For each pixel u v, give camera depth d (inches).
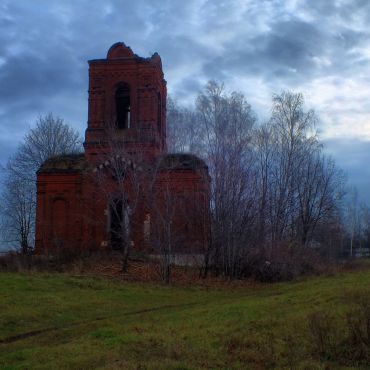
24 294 868.0
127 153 1457.9
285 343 496.1
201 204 1370.6
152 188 1350.9
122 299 931.3
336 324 514.3
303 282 1123.9
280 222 1657.2
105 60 1631.4
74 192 1578.5
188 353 478.6
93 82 1630.2
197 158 1482.5
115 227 1551.4
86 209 1557.6
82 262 1327.5
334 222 2251.5
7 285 927.0
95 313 795.4
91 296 924.6
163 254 1259.2
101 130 1596.9
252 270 1332.4
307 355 460.8
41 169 1599.4
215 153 1568.7
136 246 1481.3
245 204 1362.0
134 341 529.0
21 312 740.0
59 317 749.3
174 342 520.1
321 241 2006.6
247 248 1333.7
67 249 1455.5
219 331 563.2
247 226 1349.7
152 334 563.2
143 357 466.0
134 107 1609.3
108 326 679.1
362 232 3750.0
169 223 1269.7
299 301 710.5
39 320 723.4
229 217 1339.8
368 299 570.6
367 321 466.0
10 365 466.0
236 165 1413.6
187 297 1007.0
